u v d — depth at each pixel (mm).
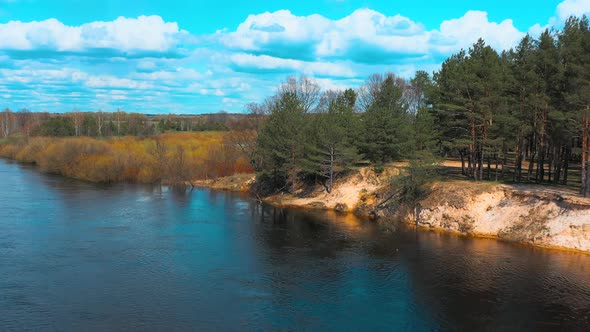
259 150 75562
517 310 30094
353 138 71062
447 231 51531
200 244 44812
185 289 32906
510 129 54656
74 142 98438
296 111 72562
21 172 97125
